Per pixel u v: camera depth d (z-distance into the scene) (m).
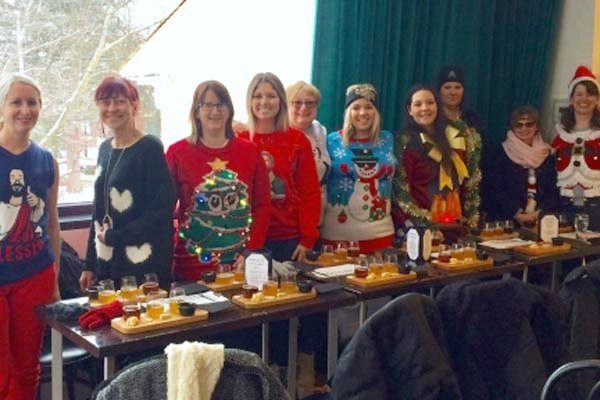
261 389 1.57
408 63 4.21
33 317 2.58
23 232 2.53
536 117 4.34
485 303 2.10
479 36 4.62
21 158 2.53
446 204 3.67
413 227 3.23
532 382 2.04
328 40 3.90
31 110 2.49
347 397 1.88
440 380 1.89
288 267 2.88
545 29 5.03
